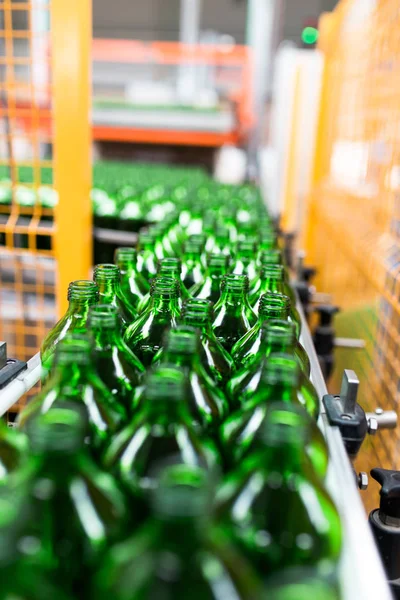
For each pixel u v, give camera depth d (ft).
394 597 2.50
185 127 15.80
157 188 10.02
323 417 2.53
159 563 1.16
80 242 5.86
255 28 16.24
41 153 13.82
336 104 9.29
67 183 5.72
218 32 37.09
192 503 1.12
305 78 11.79
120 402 2.37
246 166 16.29
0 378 2.65
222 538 1.31
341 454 2.21
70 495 1.49
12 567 1.17
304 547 1.57
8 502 1.26
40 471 1.50
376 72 6.14
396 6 5.24
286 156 12.25
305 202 12.05
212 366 2.61
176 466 1.23
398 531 2.50
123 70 27.53
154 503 1.22
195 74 22.03
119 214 8.13
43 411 2.04
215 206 7.63
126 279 3.98
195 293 3.85
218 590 1.17
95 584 1.38
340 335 7.32
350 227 7.00
